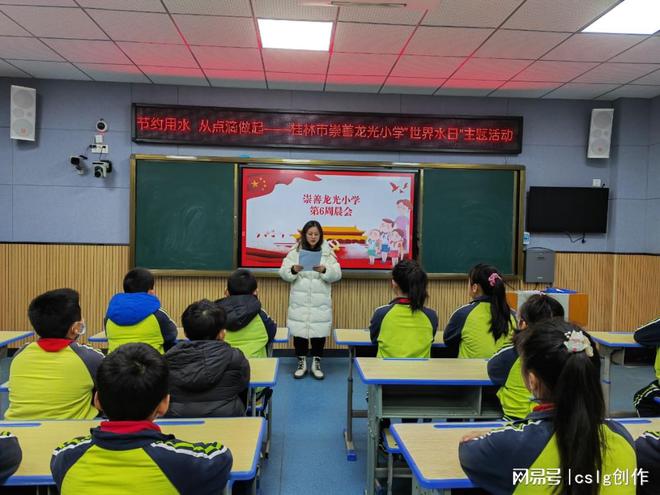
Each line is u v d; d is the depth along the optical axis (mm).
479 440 1146
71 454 1007
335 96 4707
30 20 3195
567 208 4793
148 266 4555
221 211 4590
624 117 4801
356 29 3236
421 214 4695
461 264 4758
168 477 1003
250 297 2561
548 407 1073
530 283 4844
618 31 3197
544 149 4859
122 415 1023
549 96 4770
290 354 4801
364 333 3061
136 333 2387
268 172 4605
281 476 2449
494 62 3834
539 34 3271
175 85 4590
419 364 2207
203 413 1726
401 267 2434
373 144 4668
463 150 4734
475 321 2357
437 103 4777
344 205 4664
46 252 4535
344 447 2793
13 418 1700
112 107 4559
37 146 4520
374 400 2133
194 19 3139
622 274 4867
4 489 1517
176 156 4512
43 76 4438
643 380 4148
